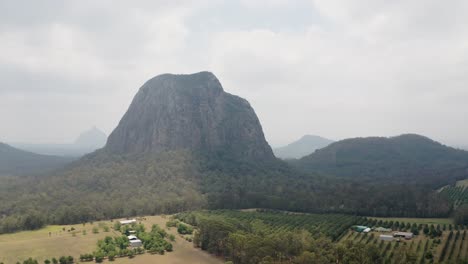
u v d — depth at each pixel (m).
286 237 131.38
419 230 168.25
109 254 133.25
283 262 114.75
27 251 140.12
